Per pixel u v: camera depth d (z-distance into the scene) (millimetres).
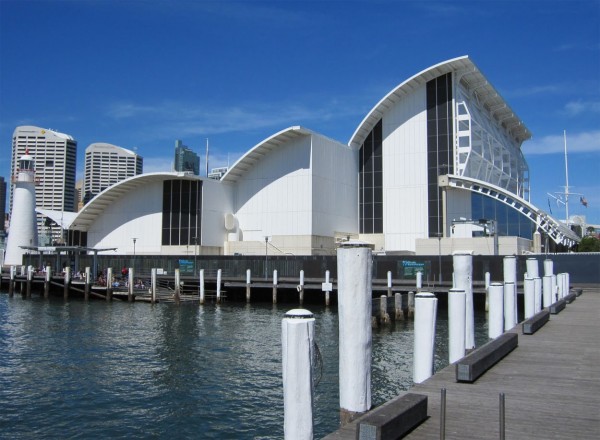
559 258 50219
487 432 8422
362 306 8445
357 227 76375
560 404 10008
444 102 73062
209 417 17688
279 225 70625
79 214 76688
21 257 83188
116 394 20297
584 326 20672
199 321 40156
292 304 52188
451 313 13297
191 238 71375
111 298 54969
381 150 76000
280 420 17406
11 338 32531
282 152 71250
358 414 8406
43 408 18672
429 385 11195
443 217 71125
